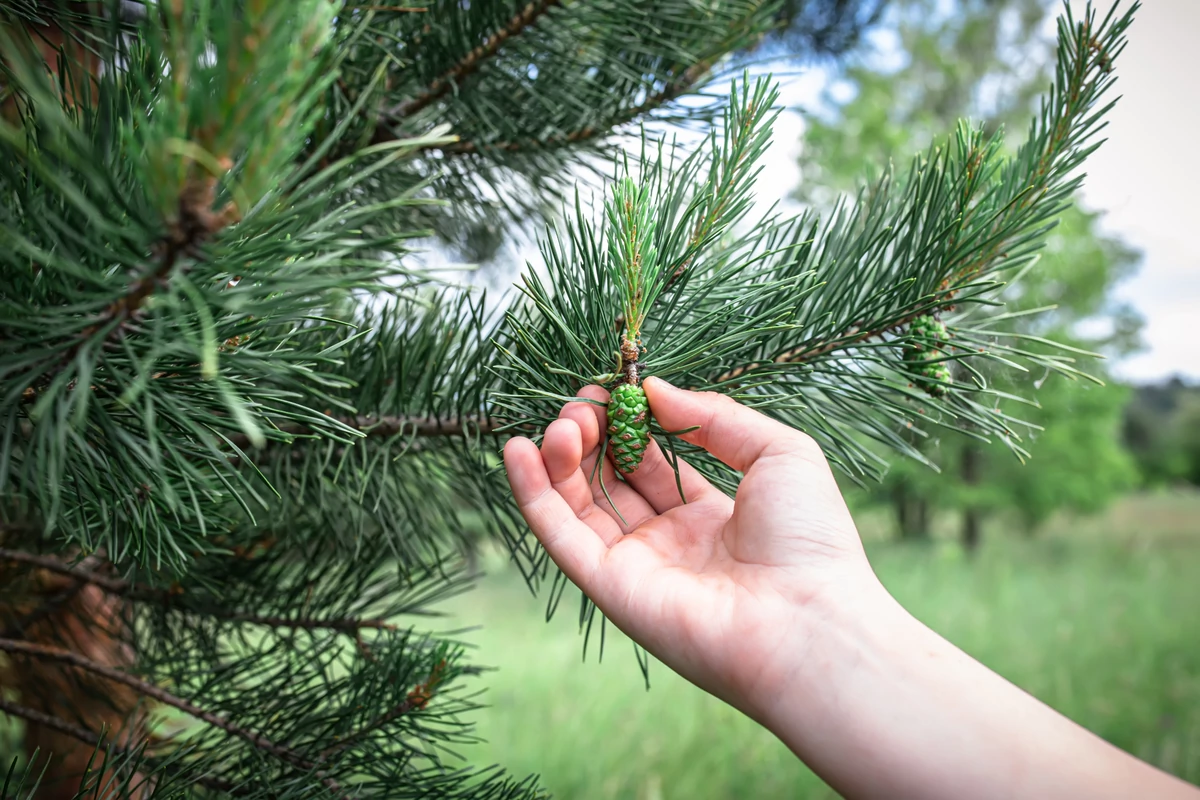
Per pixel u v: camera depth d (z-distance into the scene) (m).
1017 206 0.32
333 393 0.34
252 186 0.17
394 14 0.35
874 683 0.26
